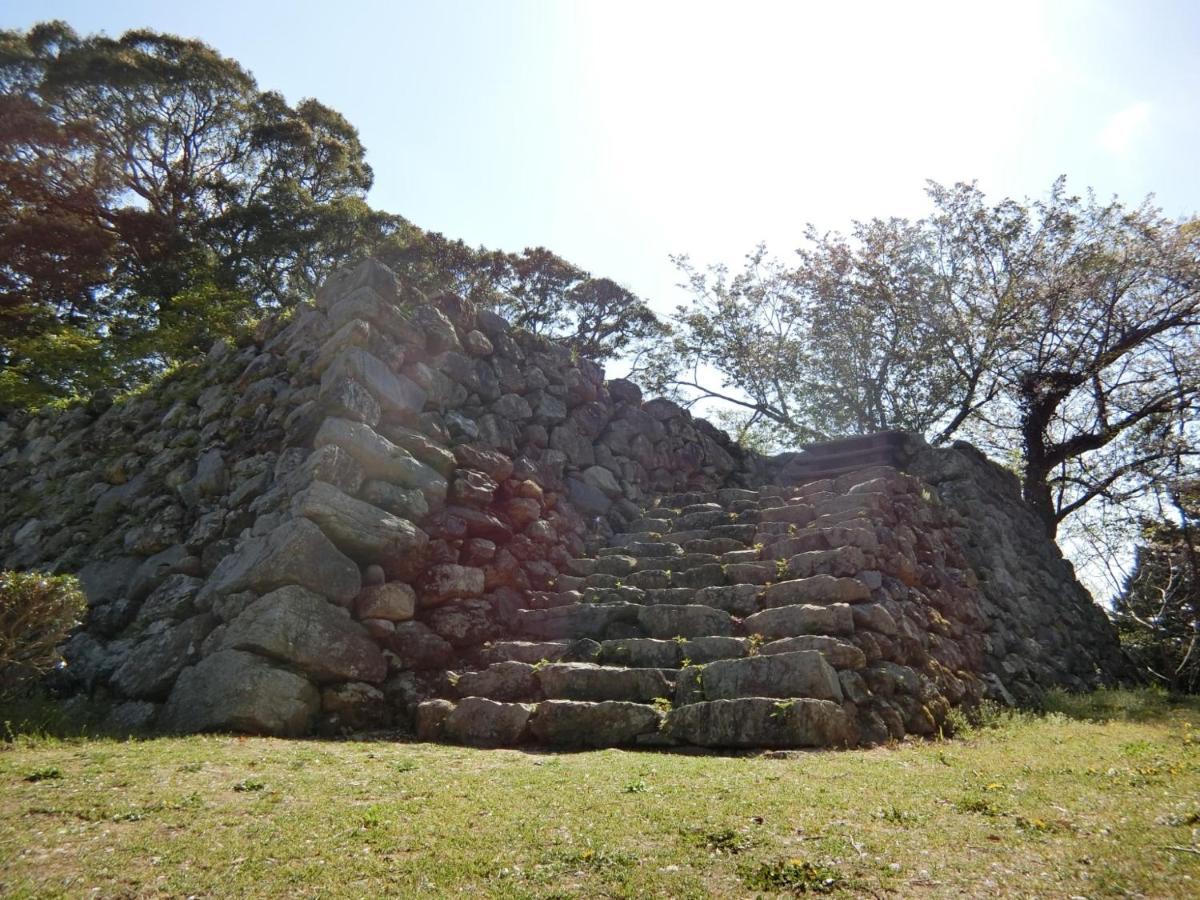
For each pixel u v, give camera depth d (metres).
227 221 22.95
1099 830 3.65
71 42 24.48
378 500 7.45
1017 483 15.18
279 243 22.38
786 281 21.30
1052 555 14.75
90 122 21.75
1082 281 17.77
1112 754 5.89
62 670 7.25
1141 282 17.84
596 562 9.16
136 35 23.91
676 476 12.20
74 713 6.52
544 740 6.04
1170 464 18.02
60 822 3.70
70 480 10.30
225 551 7.51
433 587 7.50
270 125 24.80
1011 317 18.00
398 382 8.44
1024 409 18.62
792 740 5.61
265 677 6.07
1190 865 3.14
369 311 8.45
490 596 8.02
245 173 25.41
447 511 8.09
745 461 13.66
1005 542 12.51
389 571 7.33
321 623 6.52
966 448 13.38
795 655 6.14
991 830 3.68
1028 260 18.44
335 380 7.85
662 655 6.89
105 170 21.97
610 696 6.39
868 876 3.15
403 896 3.03
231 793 4.22
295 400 8.30
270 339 9.54
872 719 6.38
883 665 6.96
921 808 4.03
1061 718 8.53
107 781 4.33
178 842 3.50
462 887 3.11
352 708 6.44
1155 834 3.55
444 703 6.49
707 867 3.26
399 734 6.39
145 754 4.98
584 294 28.11
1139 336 17.70
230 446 8.58
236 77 24.55
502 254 27.22
